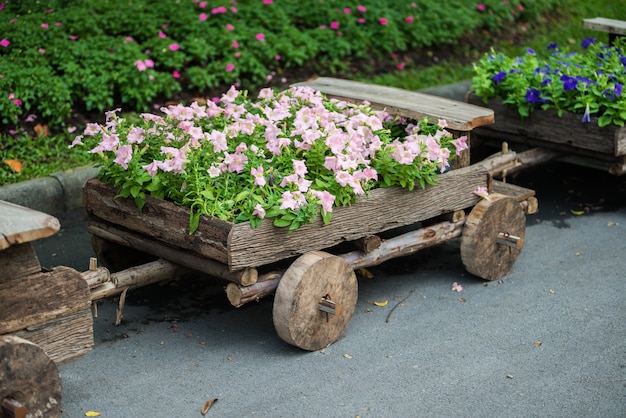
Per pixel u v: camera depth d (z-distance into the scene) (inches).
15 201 187.5
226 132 161.0
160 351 153.1
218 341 155.8
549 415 139.8
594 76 199.9
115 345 154.4
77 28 226.5
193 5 242.2
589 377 147.3
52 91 207.5
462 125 164.9
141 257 172.1
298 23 252.7
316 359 151.3
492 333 157.9
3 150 198.8
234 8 240.7
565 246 185.9
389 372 148.3
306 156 159.5
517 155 194.1
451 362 150.6
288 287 148.6
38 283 132.8
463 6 272.8
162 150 152.9
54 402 132.3
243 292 148.5
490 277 172.2
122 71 217.5
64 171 195.8
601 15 296.8
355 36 247.9
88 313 137.6
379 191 158.6
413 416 139.4
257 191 151.4
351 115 171.3
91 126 161.6
